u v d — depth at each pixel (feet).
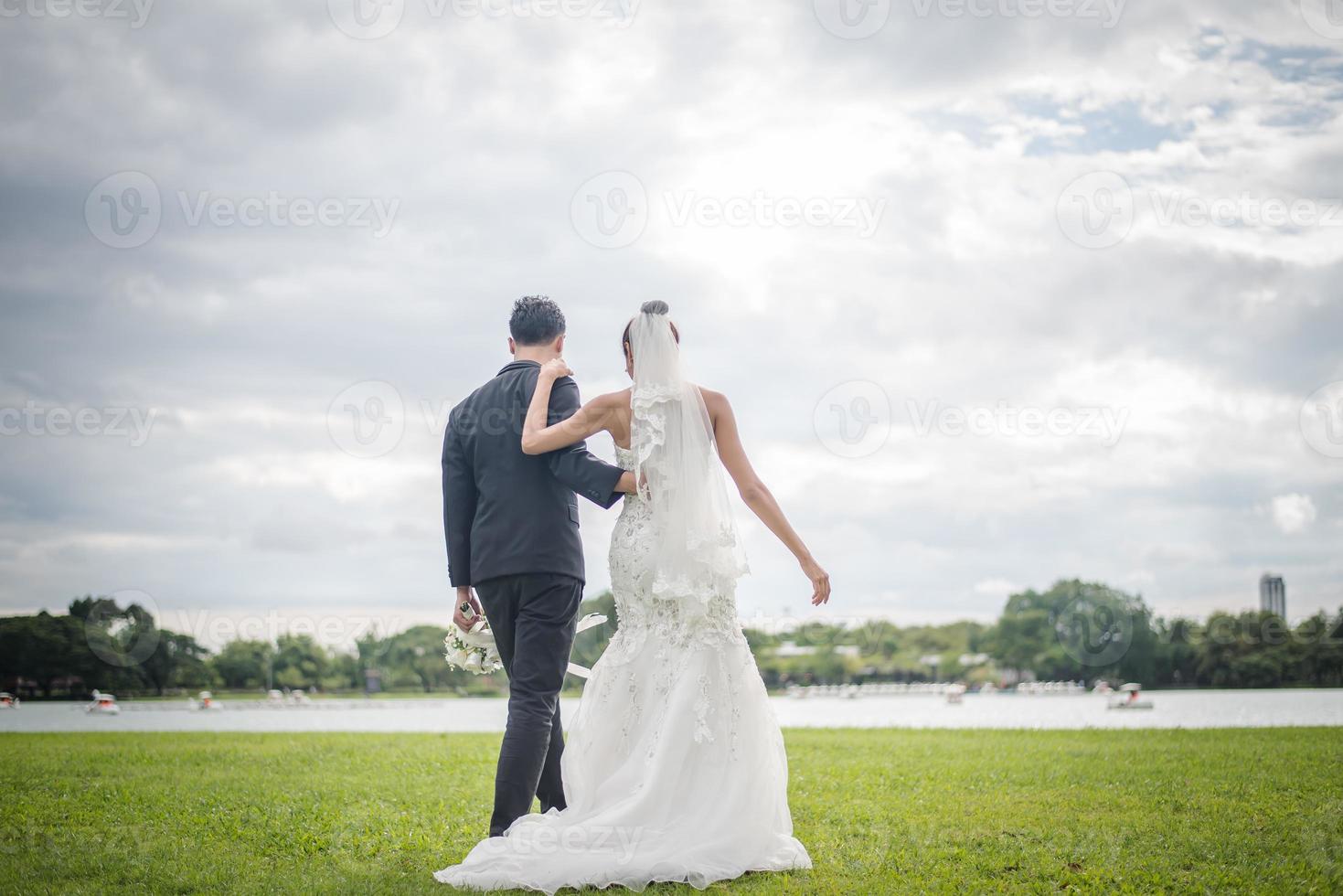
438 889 13.24
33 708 134.92
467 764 28.25
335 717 90.53
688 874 13.66
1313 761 25.72
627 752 15.35
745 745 15.17
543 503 15.89
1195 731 37.65
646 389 15.98
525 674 15.55
